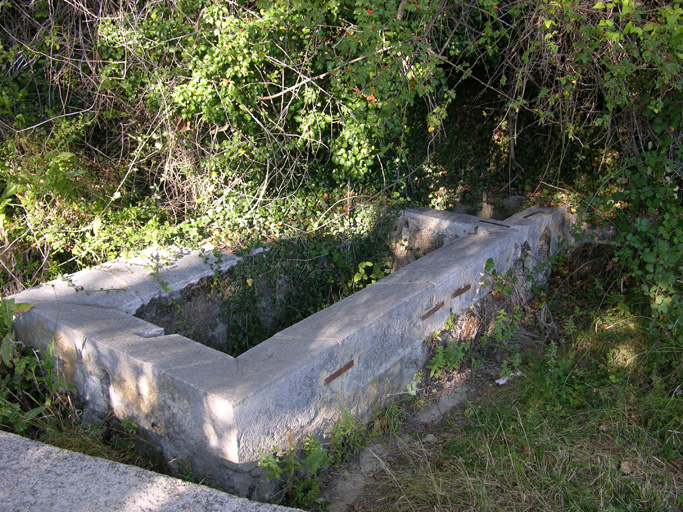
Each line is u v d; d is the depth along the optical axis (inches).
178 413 115.1
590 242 235.6
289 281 214.1
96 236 195.8
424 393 166.1
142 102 222.2
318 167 231.5
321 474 131.1
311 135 202.7
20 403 139.3
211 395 106.3
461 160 298.5
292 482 122.7
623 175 208.1
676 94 174.7
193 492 95.9
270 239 207.5
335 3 177.0
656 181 191.6
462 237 207.0
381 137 199.8
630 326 189.9
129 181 229.9
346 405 138.1
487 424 148.5
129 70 217.6
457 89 287.4
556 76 196.2
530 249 220.5
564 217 241.4
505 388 169.3
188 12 199.5
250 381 111.4
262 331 205.9
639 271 188.9
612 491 123.0
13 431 124.5
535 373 171.8
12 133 205.3
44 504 91.5
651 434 143.0
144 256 183.9
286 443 120.1
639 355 171.9
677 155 182.9
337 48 188.4
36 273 190.7
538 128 275.3
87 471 100.4
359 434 142.1
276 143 211.0
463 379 174.6
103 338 129.0
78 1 215.3
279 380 113.7
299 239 214.5
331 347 127.5
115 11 217.6
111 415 132.3
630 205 213.9
